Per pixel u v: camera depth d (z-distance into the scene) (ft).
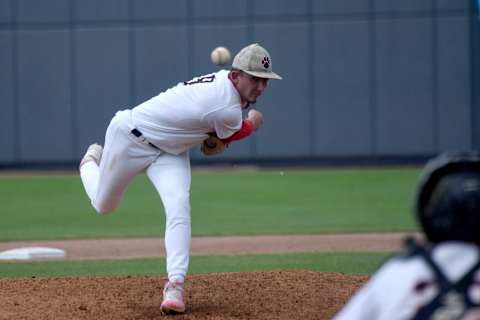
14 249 108.99
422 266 27.14
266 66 58.18
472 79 218.18
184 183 60.49
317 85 220.23
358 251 104.83
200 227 130.52
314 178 195.83
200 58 220.64
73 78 222.89
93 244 115.34
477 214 27.37
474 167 28.53
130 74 221.87
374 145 220.43
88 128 223.51
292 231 124.98
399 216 139.03
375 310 27.40
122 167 60.64
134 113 59.77
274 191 174.40
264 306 64.03
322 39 219.41
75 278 75.31
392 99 219.61
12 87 224.33
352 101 220.23
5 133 224.94
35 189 183.62
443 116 219.20
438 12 217.36
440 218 27.78
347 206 152.46
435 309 26.84
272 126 221.46
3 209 155.33
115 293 68.59
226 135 60.18
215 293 68.39
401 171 207.41
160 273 88.17
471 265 26.99
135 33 221.25
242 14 219.41
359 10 218.38
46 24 222.28
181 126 58.85
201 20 220.02
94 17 221.66
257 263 94.99
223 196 168.35
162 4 220.43
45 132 224.33
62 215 146.82
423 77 218.79
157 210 151.74
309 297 67.10
